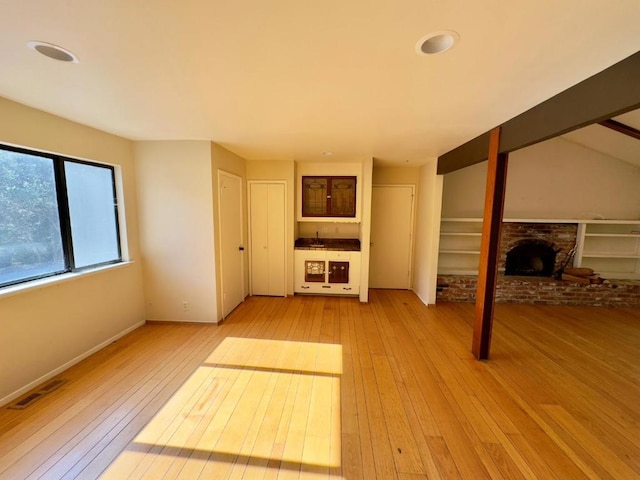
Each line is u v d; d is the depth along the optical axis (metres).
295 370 2.59
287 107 2.17
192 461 1.65
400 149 3.67
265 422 1.95
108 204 3.11
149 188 3.38
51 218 2.50
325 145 3.48
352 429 1.89
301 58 1.46
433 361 2.76
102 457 1.66
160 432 1.85
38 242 2.39
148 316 3.61
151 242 3.47
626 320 3.86
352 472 1.58
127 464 1.62
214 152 3.39
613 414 2.06
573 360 2.80
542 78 1.65
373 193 5.05
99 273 2.89
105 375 2.47
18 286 2.15
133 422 1.93
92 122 2.61
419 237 4.87
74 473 1.56
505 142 2.46
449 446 1.76
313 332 3.39
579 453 1.72
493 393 2.28
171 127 2.77
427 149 3.65
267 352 2.90
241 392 2.27
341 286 4.70
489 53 1.39
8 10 1.08
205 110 2.25
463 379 2.47
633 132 3.20
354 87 1.80
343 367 2.64
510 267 5.04
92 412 2.02
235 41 1.31
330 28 1.21
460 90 1.83
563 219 4.72
